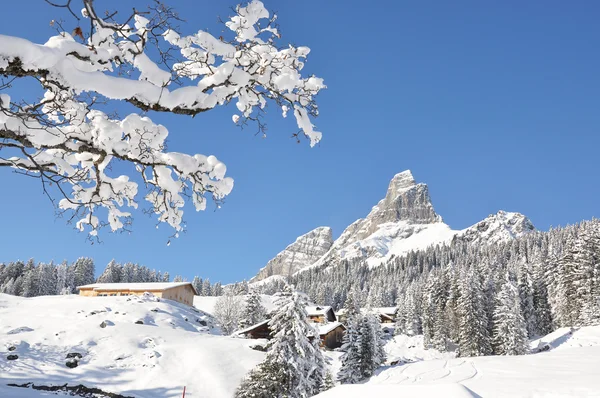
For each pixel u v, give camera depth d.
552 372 23.73
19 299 76.56
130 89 5.30
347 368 48.31
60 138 5.53
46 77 4.84
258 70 6.65
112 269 153.75
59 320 54.28
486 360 33.72
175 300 90.31
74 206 6.87
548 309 78.50
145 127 5.94
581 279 66.19
